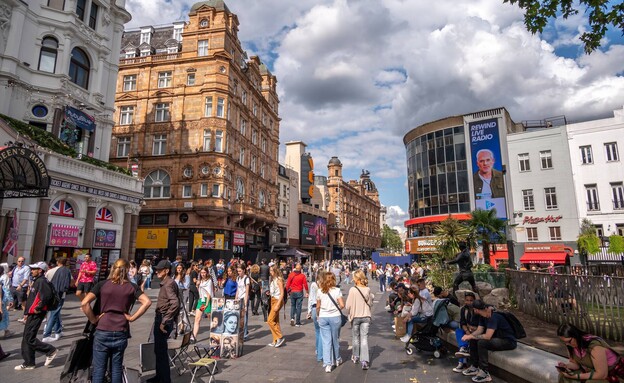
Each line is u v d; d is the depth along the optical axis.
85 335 5.24
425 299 8.91
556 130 30.67
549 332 9.48
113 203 22.08
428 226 39.62
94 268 14.33
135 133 34.84
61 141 19.20
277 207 50.22
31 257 16.89
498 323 6.64
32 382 6.22
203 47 35.28
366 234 94.81
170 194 33.22
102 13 23.52
